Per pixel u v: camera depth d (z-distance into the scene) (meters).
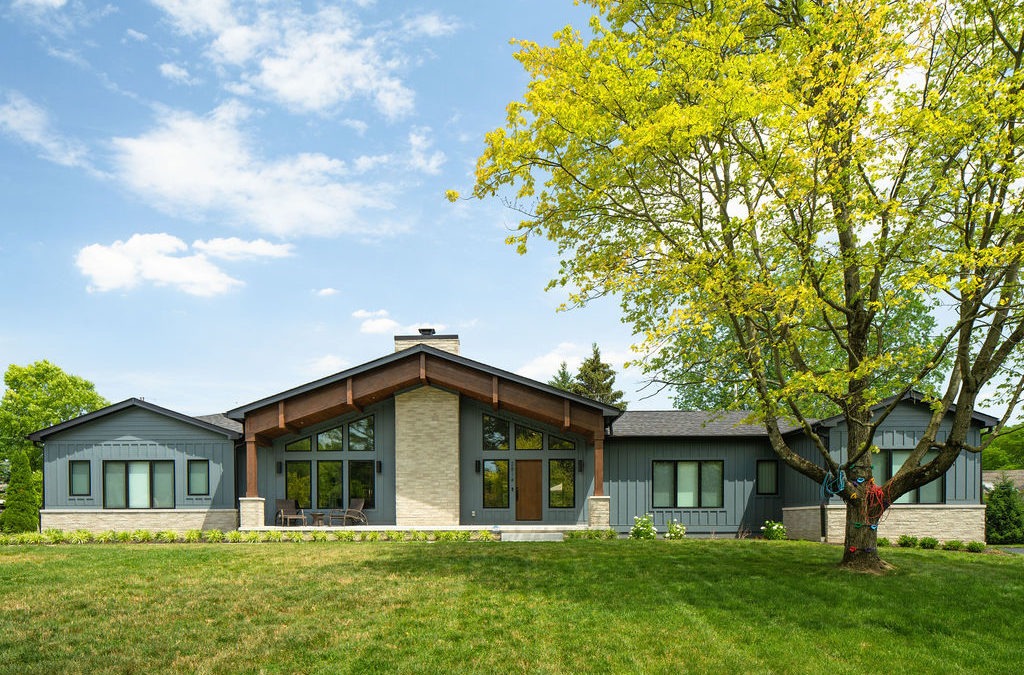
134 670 7.92
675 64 10.80
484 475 22.72
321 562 13.91
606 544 16.73
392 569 13.02
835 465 12.55
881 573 12.26
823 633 9.25
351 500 22.70
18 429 38.06
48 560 14.45
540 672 7.91
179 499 22.34
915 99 11.90
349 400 21.20
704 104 10.48
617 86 10.58
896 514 19.75
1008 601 10.56
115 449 22.53
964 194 10.98
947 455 11.79
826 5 11.21
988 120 10.05
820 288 11.69
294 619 9.73
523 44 11.20
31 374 39.28
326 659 8.27
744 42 12.21
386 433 22.92
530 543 17.14
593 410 20.62
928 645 8.90
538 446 22.73
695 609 10.23
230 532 20.39
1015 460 34.84
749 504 22.89
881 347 12.80
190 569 13.20
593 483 22.50
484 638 8.96
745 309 11.19
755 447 23.14
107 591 11.33
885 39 10.13
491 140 11.66
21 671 7.82
